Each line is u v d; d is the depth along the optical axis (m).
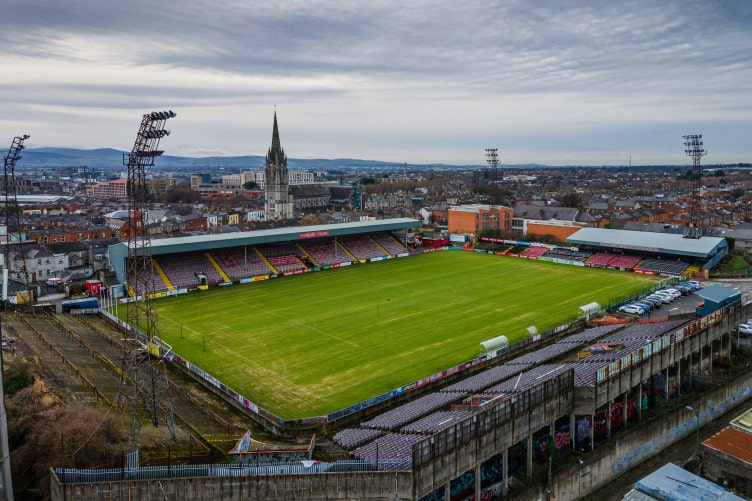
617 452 63.41
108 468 48.88
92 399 65.12
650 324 94.44
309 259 161.25
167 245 131.38
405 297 126.94
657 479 54.94
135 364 68.44
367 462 48.56
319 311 115.25
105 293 124.06
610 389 64.38
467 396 68.69
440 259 176.75
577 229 193.62
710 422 75.88
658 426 68.06
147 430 60.44
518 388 64.69
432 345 94.69
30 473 50.28
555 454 59.09
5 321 99.19
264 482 45.88
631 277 148.38
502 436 54.12
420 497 47.56
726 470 60.78
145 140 70.94
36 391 61.59
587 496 60.12
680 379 79.94
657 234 172.62
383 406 72.94
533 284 140.62
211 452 55.06
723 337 90.31
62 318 108.06
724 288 93.94
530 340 94.75
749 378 83.31
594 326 105.44
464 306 119.12
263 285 139.12
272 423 66.75
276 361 87.69
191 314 113.19
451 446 49.62
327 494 46.25
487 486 56.41
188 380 82.62
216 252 149.00
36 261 151.62
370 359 88.38
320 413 70.31
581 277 149.12
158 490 45.12
